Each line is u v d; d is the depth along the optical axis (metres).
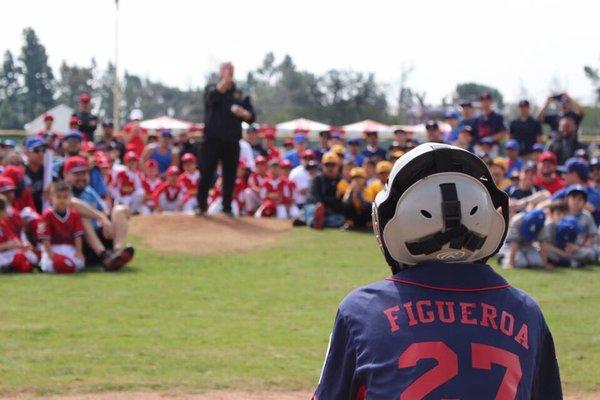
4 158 17.52
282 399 7.29
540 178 16.20
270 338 9.28
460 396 3.13
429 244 3.43
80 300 11.06
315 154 22.17
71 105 78.75
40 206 15.73
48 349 8.66
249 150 19.53
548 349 3.48
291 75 72.19
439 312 3.31
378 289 3.44
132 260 14.22
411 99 63.72
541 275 13.20
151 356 8.48
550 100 19.48
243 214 19.27
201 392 7.43
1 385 7.48
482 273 3.46
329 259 14.45
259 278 12.88
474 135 19.45
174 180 19.19
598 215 14.80
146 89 83.38
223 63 16.73
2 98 77.62
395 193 3.53
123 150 22.30
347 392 3.40
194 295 11.55
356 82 64.31
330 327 9.80
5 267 13.05
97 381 7.65
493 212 3.50
